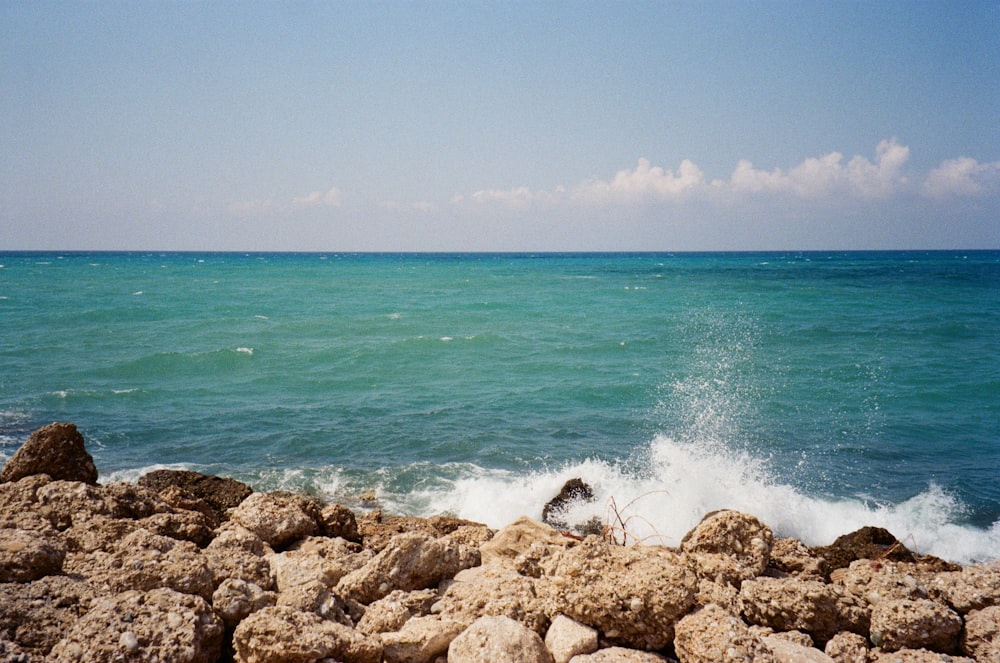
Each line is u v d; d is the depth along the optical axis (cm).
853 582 625
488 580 586
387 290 5909
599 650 491
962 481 1335
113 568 543
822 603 533
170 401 1881
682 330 3338
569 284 6862
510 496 1221
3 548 530
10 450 1411
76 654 420
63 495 681
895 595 586
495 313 4062
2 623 446
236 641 464
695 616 486
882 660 504
